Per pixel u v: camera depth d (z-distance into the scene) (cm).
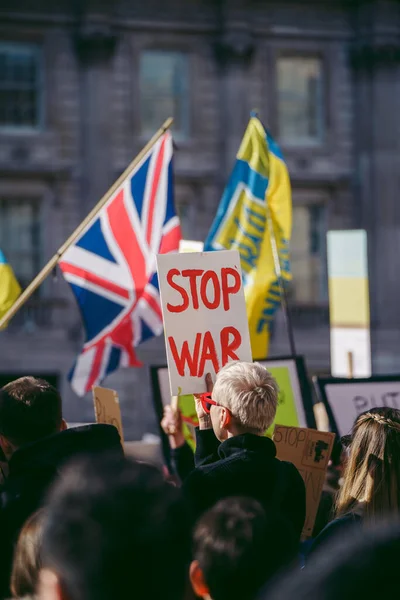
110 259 1012
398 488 498
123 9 3328
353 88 3528
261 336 1075
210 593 288
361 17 3494
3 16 3247
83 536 215
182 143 3384
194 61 3403
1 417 517
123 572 214
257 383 538
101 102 3294
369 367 1245
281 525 295
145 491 224
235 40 3384
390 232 3488
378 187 3488
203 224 3391
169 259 671
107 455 258
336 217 3503
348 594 185
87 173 3291
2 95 3278
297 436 693
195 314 673
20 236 3281
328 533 479
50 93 3284
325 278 3500
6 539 450
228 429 539
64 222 3291
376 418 510
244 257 1077
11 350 3219
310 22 3481
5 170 3238
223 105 3416
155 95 3388
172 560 221
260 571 284
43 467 473
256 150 1084
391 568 188
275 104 3456
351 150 3522
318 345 3450
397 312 3472
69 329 3259
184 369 666
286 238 1085
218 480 511
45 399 521
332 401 890
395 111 3500
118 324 1013
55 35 3291
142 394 3253
